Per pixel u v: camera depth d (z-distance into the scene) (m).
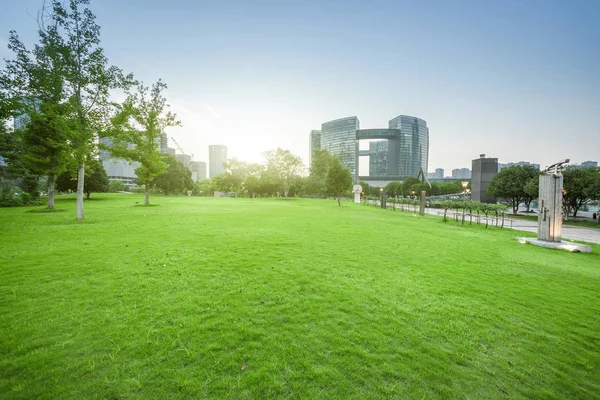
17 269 5.95
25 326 3.56
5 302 4.28
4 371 2.73
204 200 44.31
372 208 36.31
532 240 10.95
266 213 20.92
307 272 6.11
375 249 8.72
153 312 4.04
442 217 24.09
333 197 93.75
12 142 28.56
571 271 6.85
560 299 4.94
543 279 6.11
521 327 3.88
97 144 15.67
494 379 2.79
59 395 2.46
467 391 2.62
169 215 18.16
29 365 2.81
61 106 13.83
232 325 3.70
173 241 9.23
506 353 3.25
